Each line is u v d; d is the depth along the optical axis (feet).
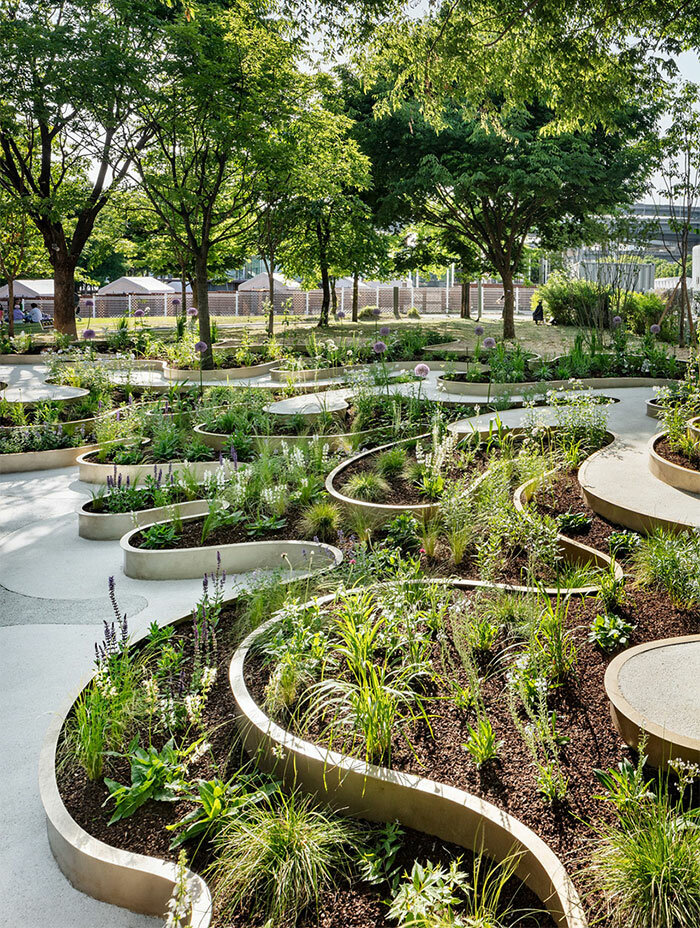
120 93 49.67
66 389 44.86
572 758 10.64
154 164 60.64
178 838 10.06
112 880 9.64
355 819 10.51
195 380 51.44
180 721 12.44
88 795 11.14
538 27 37.09
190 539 21.50
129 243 96.73
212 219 62.13
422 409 34.55
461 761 10.78
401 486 24.06
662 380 41.16
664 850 8.30
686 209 60.90
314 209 73.36
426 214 78.95
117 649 14.56
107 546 23.39
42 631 17.25
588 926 8.03
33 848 10.69
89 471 30.50
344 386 44.04
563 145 65.82
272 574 18.49
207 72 48.32
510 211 72.64
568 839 9.25
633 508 19.15
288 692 12.44
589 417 27.55
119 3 49.98
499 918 8.38
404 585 14.93
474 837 9.65
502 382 40.93
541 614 13.51
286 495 23.63
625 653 12.66
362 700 11.32
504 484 20.81
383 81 69.15
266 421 32.78
